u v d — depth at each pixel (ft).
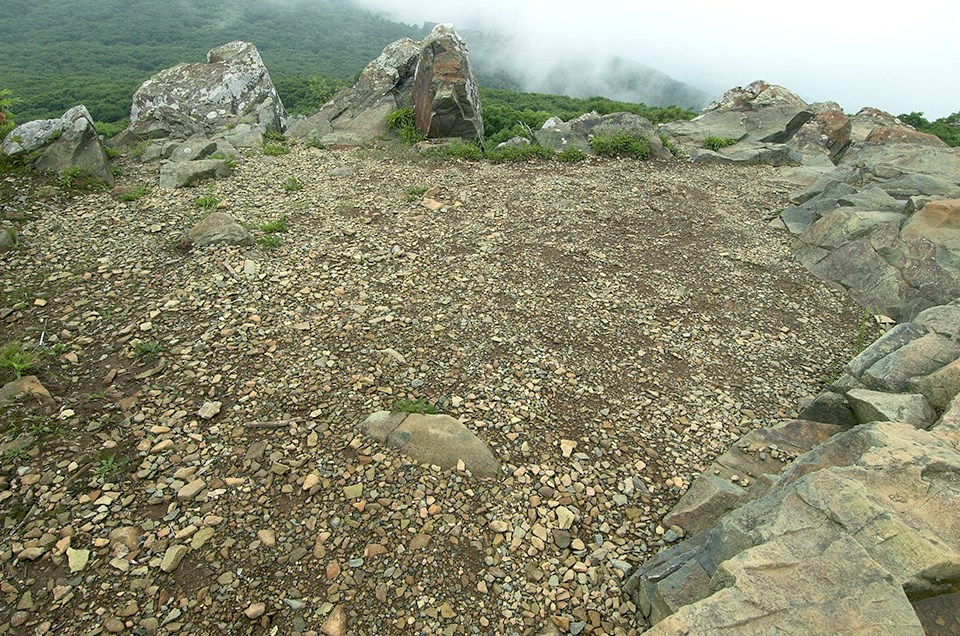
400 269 30.32
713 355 25.67
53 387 20.38
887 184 40.55
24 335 23.16
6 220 32.40
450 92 51.55
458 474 17.89
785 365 25.49
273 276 28.53
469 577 15.16
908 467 13.69
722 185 48.57
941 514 12.62
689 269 33.12
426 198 40.27
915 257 30.71
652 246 35.60
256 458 18.19
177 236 32.01
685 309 28.96
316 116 60.80
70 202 35.86
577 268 31.89
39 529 15.55
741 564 11.64
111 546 15.30
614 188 45.50
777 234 38.91
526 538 16.37
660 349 25.64
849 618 10.44
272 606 14.15
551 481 18.34
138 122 55.52
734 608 10.84
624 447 20.07
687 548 15.46
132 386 20.83
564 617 14.46
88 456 17.76
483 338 25.02
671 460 19.86
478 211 38.75
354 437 19.04
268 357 22.75
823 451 15.94
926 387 18.56
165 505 16.61
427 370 22.65
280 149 50.24
